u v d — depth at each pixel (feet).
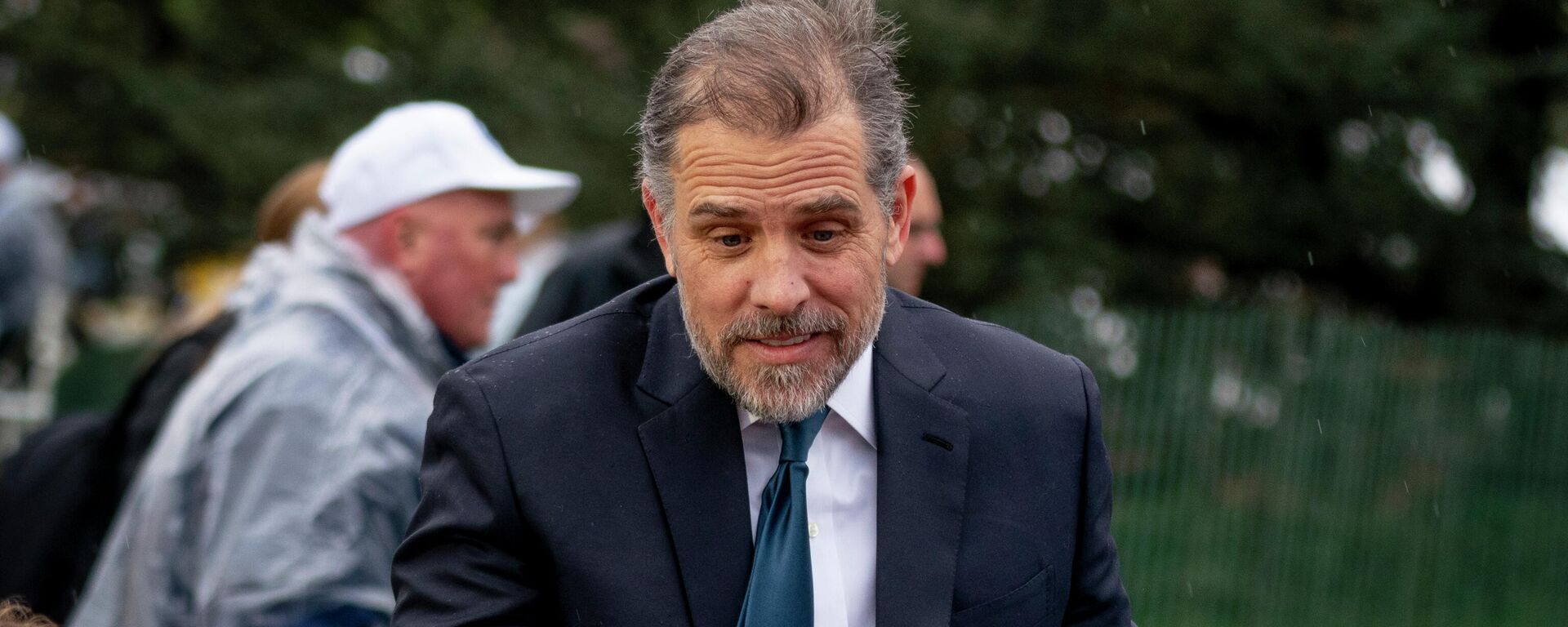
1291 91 54.44
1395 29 51.70
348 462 13.37
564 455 8.85
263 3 56.54
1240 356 36.24
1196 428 35.78
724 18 8.74
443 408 9.11
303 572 12.93
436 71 51.24
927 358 9.54
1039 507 9.34
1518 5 55.06
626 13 52.65
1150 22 51.21
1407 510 38.19
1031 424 9.49
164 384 15.90
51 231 37.17
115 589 13.58
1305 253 58.65
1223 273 60.34
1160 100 54.24
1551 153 62.59
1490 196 58.34
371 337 14.11
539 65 51.78
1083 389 9.86
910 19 48.32
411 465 13.76
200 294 57.16
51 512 15.70
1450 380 38.73
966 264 51.24
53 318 36.99
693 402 9.08
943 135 51.49
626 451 8.94
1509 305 59.52
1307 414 36.88
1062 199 54.03
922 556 8.96
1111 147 55.72
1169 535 35.40
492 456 8.82
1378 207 55.72
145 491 13.64
